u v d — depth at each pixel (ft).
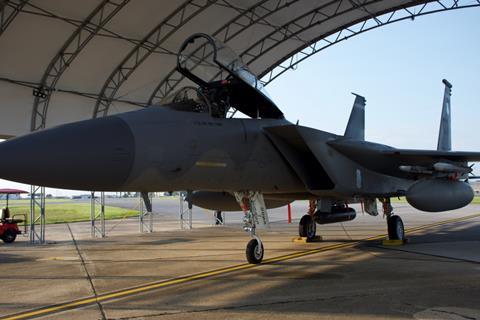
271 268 23.52
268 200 36.68
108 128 17.69
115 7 46.96
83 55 51.24
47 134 16.34
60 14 44.65
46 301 17.12
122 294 18.02
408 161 32.89
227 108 24.13
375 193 31.24
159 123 19.48
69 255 33.17
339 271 22.11
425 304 15.02
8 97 48.91
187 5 51.16
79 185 16.53
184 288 18.85
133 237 48.39
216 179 21.48
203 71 25.29
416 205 29.99
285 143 24.72
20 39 45.14
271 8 57.36
